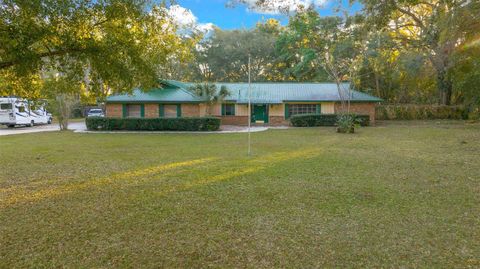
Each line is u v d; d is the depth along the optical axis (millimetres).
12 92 6586
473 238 4250
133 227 4770
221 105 28656
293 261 3699
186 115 25922
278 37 33594
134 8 5438
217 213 5332
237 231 4582
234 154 11516
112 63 5582
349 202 5828
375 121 29359
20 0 4340
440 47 22531
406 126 24234
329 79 32812
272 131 21734
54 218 5172
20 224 4922
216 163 9734
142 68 6012
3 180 7789
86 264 3684
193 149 12992
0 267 3631
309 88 29797
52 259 3809
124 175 8250
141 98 25359
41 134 20766
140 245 4164
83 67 5781
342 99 25672
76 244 4207
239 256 3836
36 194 6562
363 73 33938
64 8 4707
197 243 4203
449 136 16859
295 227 4703
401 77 33125
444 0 12945
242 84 30922
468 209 5395
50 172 8695
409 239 4246
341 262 3660
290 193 6430
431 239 4234
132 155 11555
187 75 44000
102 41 5477
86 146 14305
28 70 5121
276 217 5121
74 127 27094
